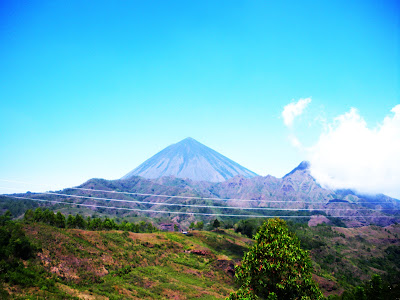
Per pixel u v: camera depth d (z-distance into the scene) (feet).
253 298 102.47
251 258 106.63
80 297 152.66
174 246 352.49
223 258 339.36
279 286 98.43
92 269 205.67
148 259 279.69
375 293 208.44
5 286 136.46
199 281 263.29
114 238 303.07
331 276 442.91
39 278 156.56
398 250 644.27
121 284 197.47
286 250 101.55
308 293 99.40
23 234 189.16
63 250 211.61
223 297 226.99
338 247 648.38
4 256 159.94
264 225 113.19
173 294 207.21
